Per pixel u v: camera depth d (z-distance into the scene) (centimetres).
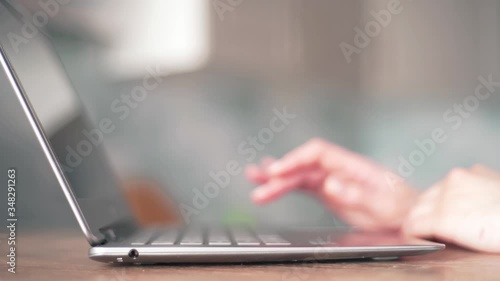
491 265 46
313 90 120
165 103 115
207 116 116
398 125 123
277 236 55
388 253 45
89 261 47
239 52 117
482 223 55
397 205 100
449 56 125
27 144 96
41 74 53
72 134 58
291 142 119
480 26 125
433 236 60
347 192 106
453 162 124
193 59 116
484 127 125
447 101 125
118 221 63
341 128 121
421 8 123
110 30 112
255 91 118
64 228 83
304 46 119
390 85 122
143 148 113
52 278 40
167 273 41
